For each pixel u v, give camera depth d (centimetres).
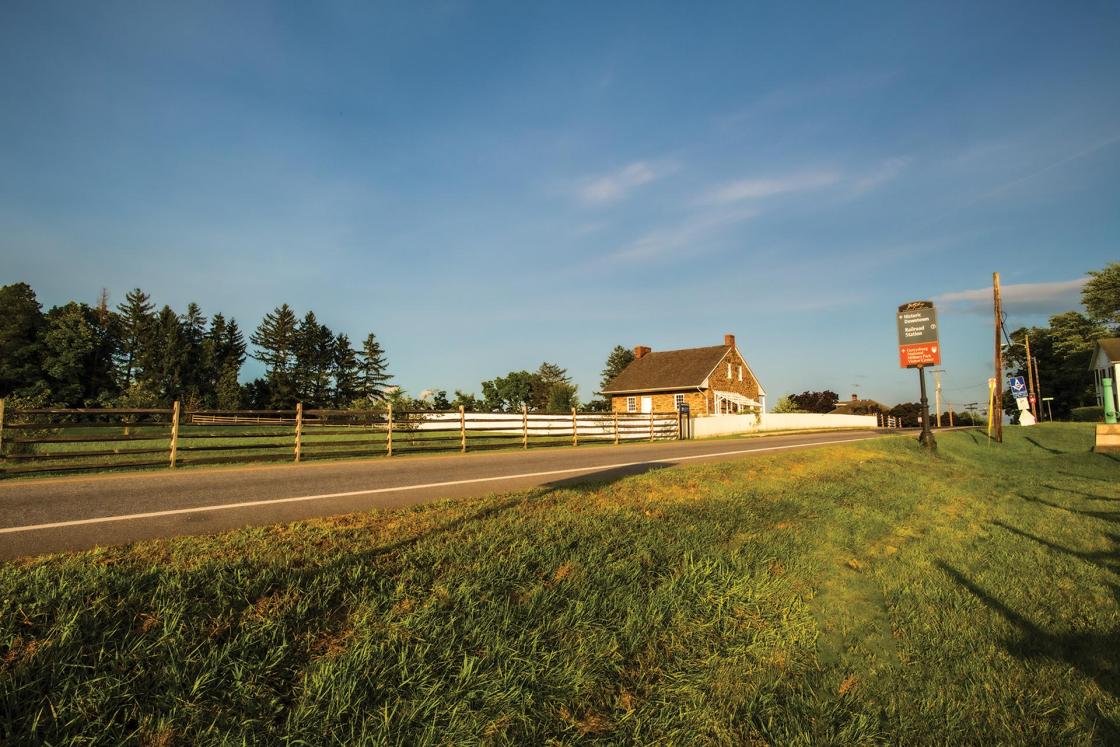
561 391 4834
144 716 320
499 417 2212
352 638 405
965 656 489
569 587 518
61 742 297
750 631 508
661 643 469
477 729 349
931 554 761
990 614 567
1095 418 4166
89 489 932
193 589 433
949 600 600
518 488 992
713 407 4391
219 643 382
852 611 573
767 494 1012
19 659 339
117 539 591
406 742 334
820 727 390
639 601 512
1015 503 1127
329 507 789
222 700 341
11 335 6166
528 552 574
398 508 771
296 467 1303
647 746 359
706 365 4481
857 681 453
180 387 7400
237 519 700
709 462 1480
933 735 387
